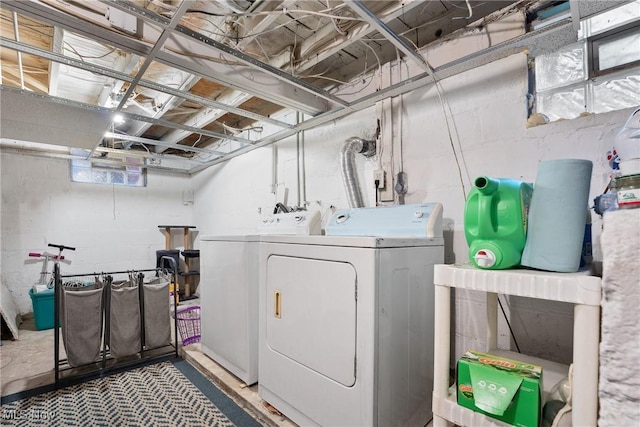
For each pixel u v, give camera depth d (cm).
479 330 181
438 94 204
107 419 181
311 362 156
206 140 450
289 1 175
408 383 149
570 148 154
